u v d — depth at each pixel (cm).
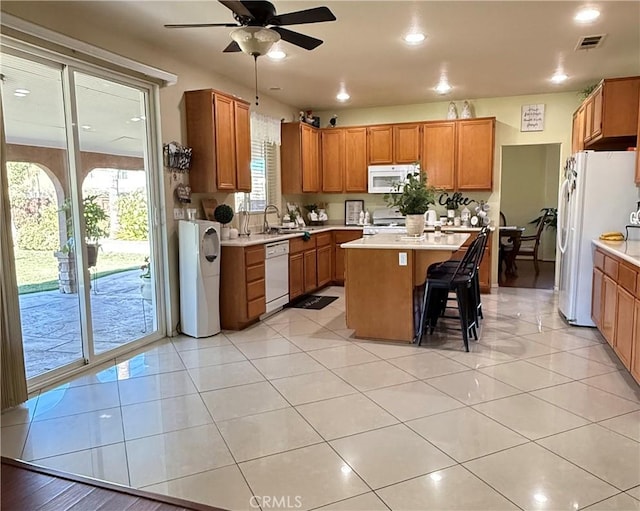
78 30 328
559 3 313
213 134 434
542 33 370
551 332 427
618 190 421
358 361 355
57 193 326
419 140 638
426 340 405
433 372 330
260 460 224
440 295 458
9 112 292
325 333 434
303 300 581
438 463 218
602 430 247
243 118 483
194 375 332
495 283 652
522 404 278
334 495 197
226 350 387
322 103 654
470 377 321
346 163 677
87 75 344
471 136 615
